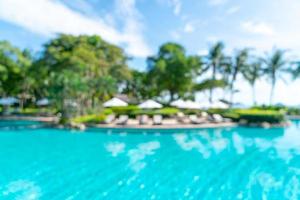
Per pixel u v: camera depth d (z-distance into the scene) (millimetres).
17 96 45500
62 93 20922
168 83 41438
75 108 21922
